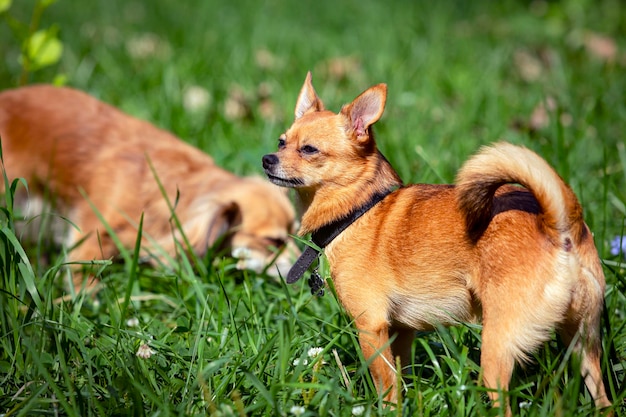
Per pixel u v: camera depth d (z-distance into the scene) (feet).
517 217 13.34
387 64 35.47
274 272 22.50
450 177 23.20
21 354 14.51
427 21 46.57
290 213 23.08
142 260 21.95
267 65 36.17
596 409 12.82
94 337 16.38
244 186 22.91
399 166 23.13
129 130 23.81
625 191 22.50
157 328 17.03
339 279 15.14
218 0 53.42
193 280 17.38
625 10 50.03
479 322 14.75
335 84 33.60
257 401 13.66
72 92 24.47
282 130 27.43
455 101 31.86
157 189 22.59
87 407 13.64
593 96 31.48
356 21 47.19
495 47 41.04
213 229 22.04
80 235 22.47
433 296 14.40
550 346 15.11
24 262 15.58
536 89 32.48
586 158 24.73
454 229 13.98
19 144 23.26
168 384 14.16
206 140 27.43
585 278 12.98
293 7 51.70
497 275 13.20
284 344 14.55
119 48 39.29
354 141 15.52
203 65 35.29
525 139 24.48
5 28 44.14
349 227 15.29
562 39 42.16
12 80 33.63
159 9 50.75
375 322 14.66
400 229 14.67
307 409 13.15
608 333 14.48
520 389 13.19
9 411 12.96
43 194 23.22
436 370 14.38
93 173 22.72
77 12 49.60
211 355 15.10
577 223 13.01
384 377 14.39
